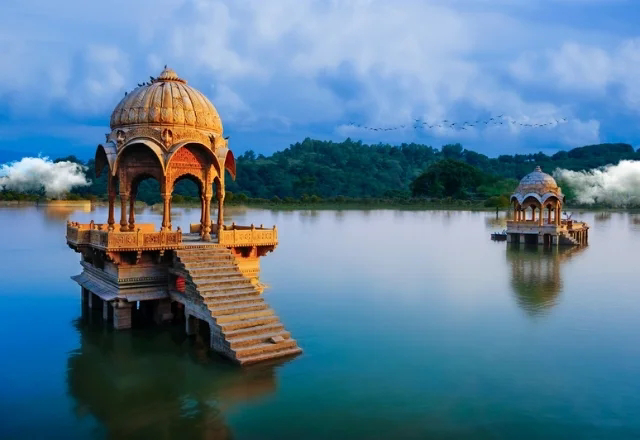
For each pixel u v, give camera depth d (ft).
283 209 371.97
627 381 55.57
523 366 59.57
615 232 233.14
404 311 82.94
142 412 48.29
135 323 73.20
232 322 61.00
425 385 54.13
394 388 53.36
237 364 58.03
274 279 108.17
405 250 157.38
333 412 48.16
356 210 381.40
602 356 62.95
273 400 50.52
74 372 57.47
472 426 45.88
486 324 75.97
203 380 54.70
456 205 414.21
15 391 52.85
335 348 64.75
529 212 384.06
